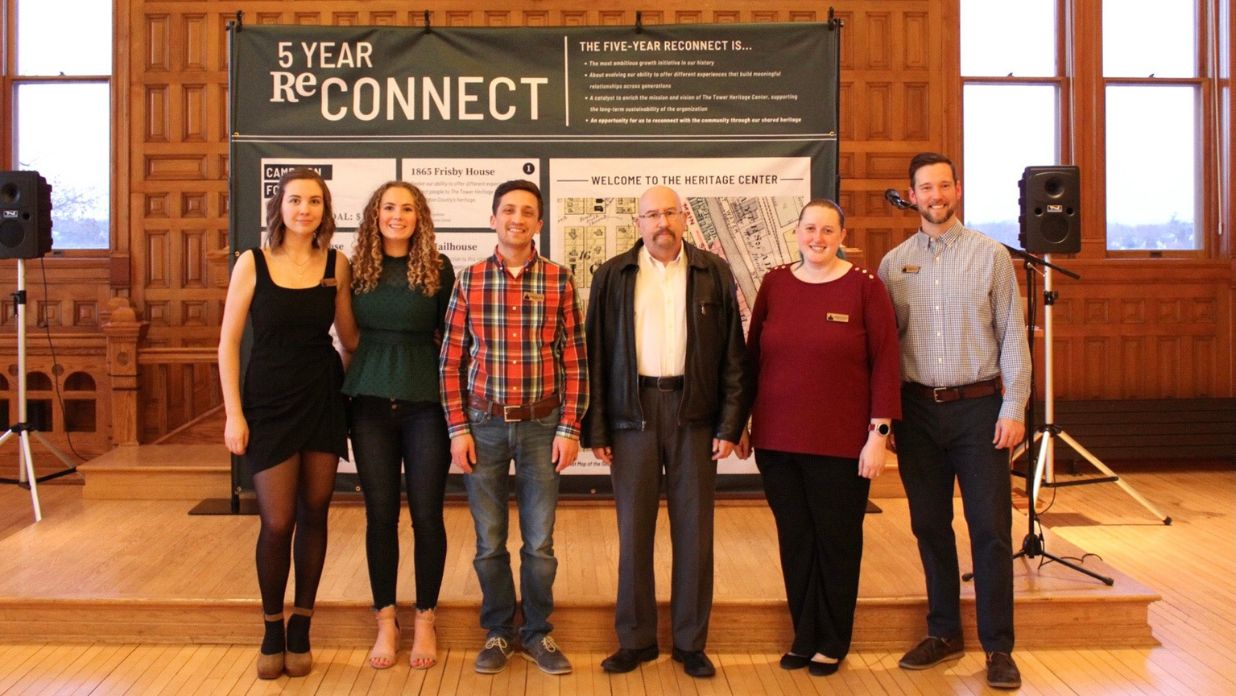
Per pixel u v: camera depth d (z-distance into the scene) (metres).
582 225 4.22
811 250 2.85
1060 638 3.24
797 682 2.94
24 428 4.59
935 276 2.94
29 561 3.60
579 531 4.00
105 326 5.64
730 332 2.94
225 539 3.89
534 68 4.20
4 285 5.96
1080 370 6.24
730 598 3.20
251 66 4.17
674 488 2.92
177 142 5.91
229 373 2.84
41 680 2.91
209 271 5.93
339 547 3.75
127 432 5.70
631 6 5.93
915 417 2.99
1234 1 6.21
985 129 6.26
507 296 2.84
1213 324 6.29
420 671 3.00
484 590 3.01
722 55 4.20
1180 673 3.01
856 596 2.97
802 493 2.96
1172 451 5.97
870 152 6.07
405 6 5.89
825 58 4.21
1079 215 4.65
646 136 4.21
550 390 2.89
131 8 5.89
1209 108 6.32
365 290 2.87
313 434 2.85
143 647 3.18
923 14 6.08
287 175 2.86
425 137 4.20
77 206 6.12
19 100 6.11
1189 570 4.09
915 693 2.86
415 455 2.92
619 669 2.97
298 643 2.96
